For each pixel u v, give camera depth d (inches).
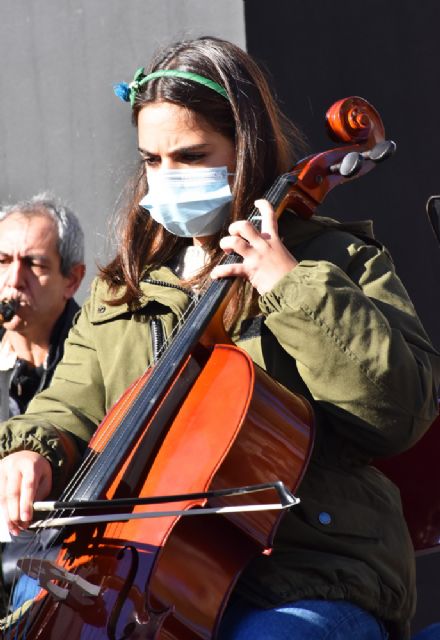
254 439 210.4
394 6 409.1
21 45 408.8
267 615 205.2
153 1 379.9
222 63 235.6
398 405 214.2
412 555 229.6
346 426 221.3
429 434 241.8
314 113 382.3
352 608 210.1
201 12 371.9
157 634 195.5
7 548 256.7
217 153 235.1
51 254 332.5
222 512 191.6
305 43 380.5
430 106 418.9
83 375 248.4
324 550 216.7
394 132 407.5
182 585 202.1
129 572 199.3
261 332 229.5
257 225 227.8
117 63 390.3
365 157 239.5
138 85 236.5
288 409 216.8
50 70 403.5
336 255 232.4
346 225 241.1
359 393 212.2
